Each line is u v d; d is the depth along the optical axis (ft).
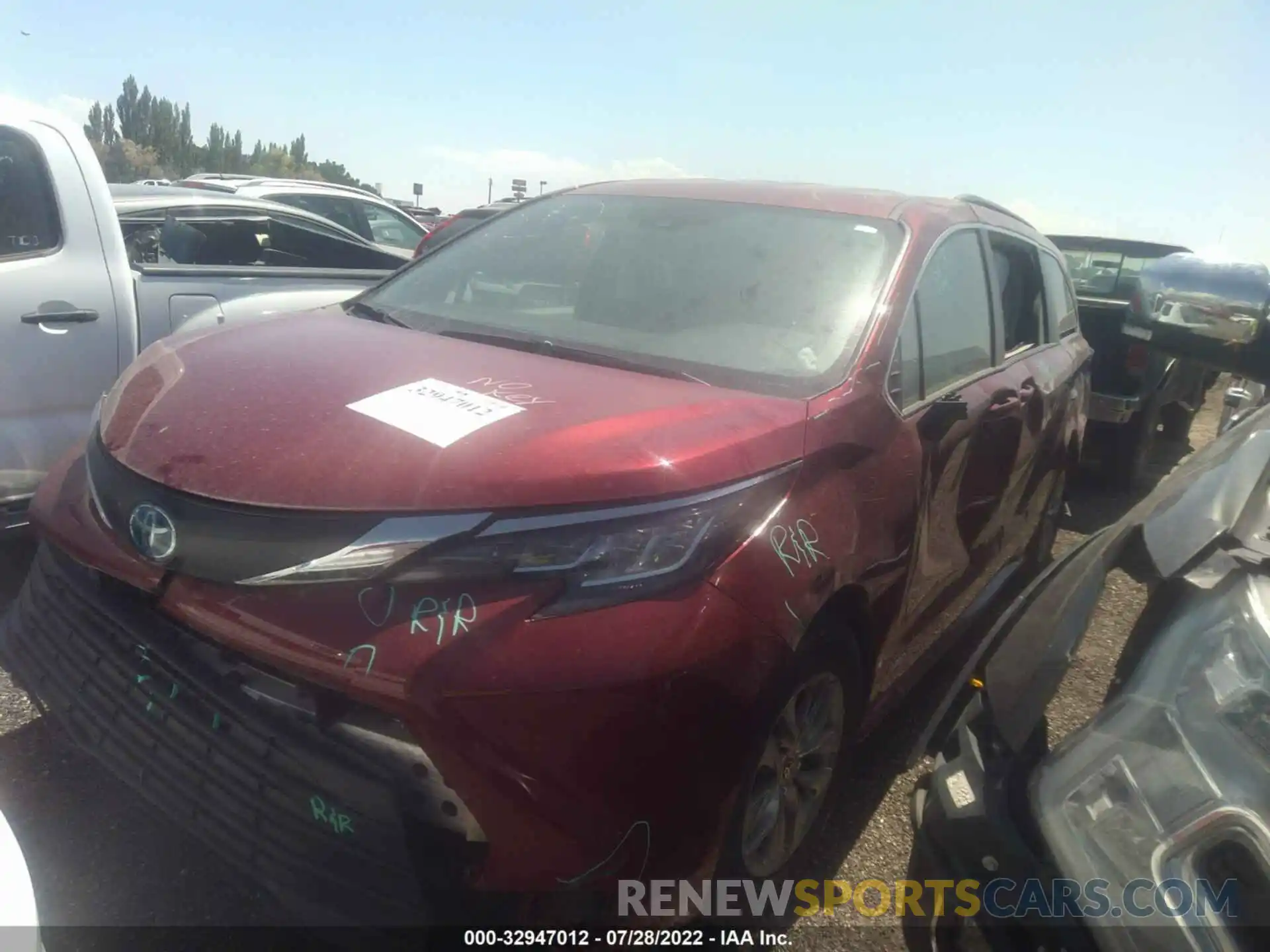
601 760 6.49
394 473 6.89
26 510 12.55
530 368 8.73
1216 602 5.87
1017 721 6.27
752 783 7.58
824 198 11.46
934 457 9.87
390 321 10.64
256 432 7.52
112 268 13.47
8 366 12.26
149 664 7.44
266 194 30.60
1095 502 23.35
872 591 8.70
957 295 11.41
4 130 12.79
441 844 6.43
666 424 7.55
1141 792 5.43
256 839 6.84
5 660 8.77
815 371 9.05
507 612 6.47
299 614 6.68
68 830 9.05
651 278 10.48
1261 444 6.94
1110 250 29.58
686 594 6.84
